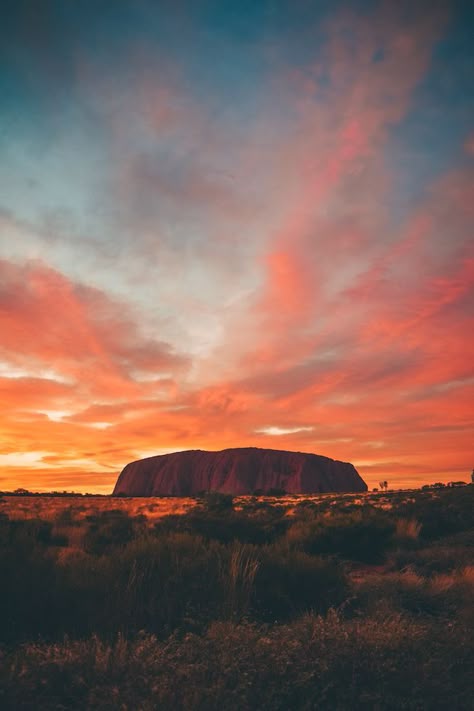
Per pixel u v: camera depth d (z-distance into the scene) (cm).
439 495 4488
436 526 2158
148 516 3638
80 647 478
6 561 802
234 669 418
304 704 402
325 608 843
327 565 999
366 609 819
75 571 815
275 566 935
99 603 723
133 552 941
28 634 653
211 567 866
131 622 691
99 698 382
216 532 1798
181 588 774
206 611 711
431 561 1408
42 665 425
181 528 1850
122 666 436
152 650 463
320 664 434
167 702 378
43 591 729
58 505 5225
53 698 394
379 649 467
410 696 414
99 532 1892
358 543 1716
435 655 470
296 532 1786
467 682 443
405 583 931
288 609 835
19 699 382
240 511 3853
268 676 420
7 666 421
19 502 5806
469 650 490
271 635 510
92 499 7525
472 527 2238
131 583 761
